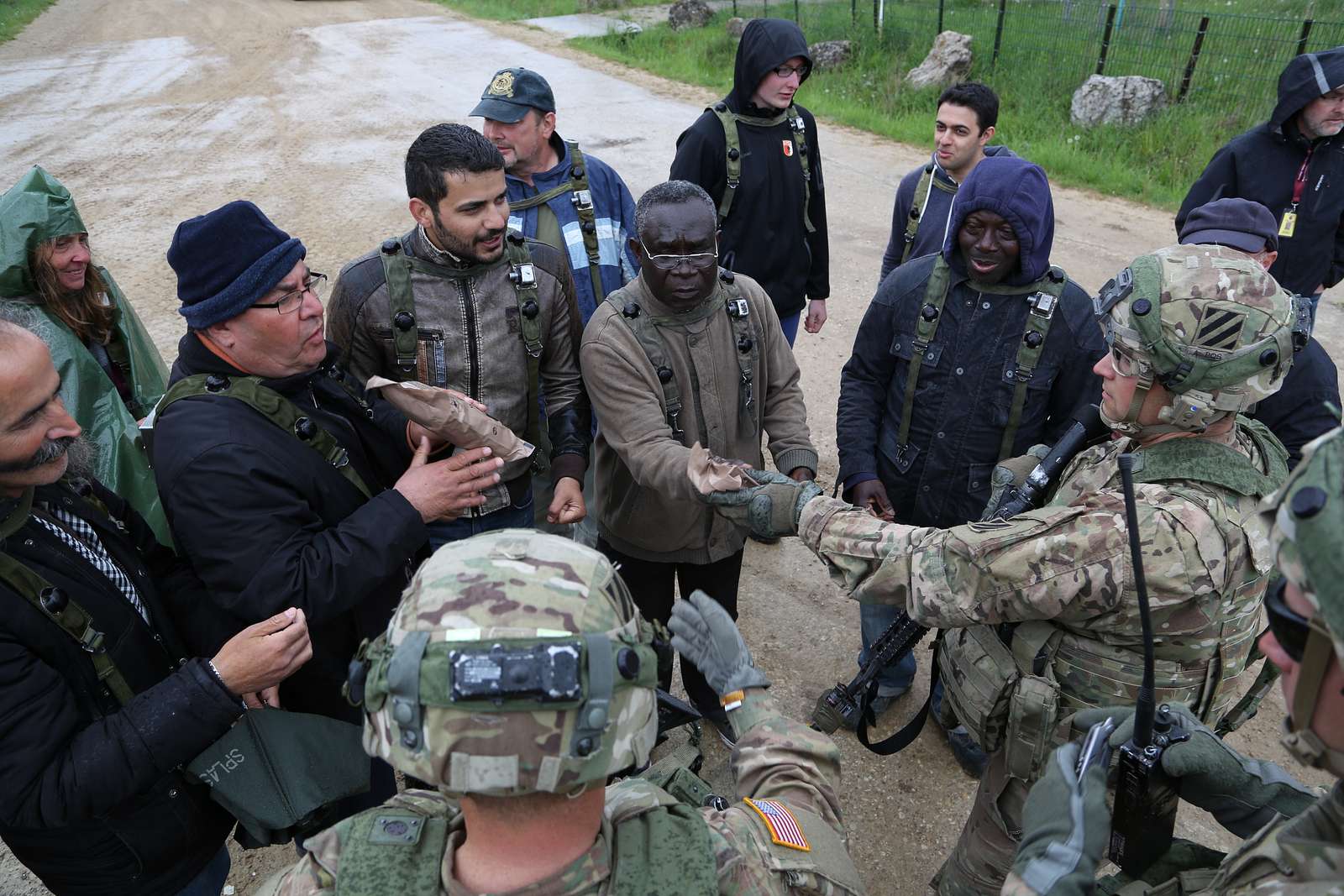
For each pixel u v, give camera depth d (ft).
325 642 7.04
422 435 7.22
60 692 5.24
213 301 6.09
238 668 5.55
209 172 32.53
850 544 5.90
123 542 6.18
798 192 13.39
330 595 6.25
